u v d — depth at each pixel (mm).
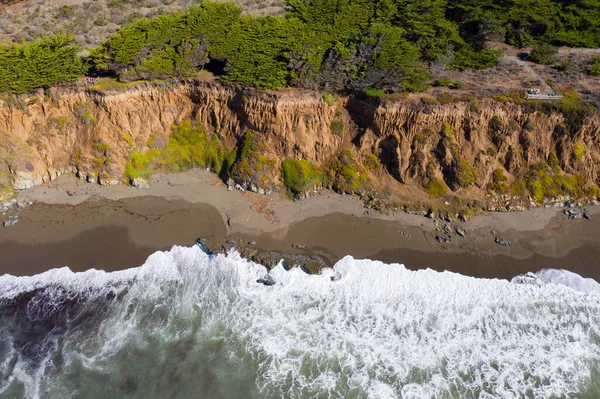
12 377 26562
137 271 33125
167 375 26891
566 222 37312
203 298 31516
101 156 40688
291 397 25828
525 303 31188
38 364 27250
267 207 38531
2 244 34719
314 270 32906
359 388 26156
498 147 39625
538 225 37000
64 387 26109
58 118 41250
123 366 27297
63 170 40750
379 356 27875
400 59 39125
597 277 33031
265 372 27062
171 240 35469
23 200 38469
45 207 38031
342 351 28172
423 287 32125
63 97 41219
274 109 39969
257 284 32375
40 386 26094
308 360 27688
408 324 29844
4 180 38781
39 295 31250
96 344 28469
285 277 32656
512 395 25859
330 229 36812
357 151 41375
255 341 28797
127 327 29547
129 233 35938
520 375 26922
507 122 39594
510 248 35250
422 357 27844
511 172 39719
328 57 39719
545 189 38719
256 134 40938
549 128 39500
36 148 40469
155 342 28703
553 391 26141
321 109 41094
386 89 40469
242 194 39625
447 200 38438
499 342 28812
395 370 27109
